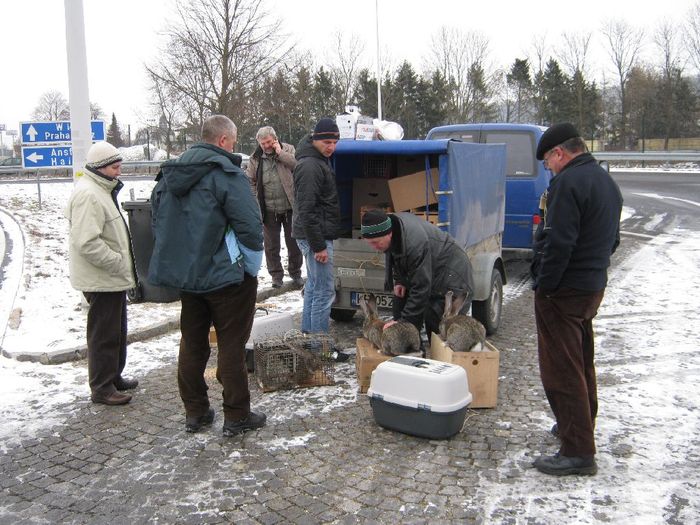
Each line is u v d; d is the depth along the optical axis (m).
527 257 11.34
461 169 6.07
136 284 5.18
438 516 3.33
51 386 5.35
